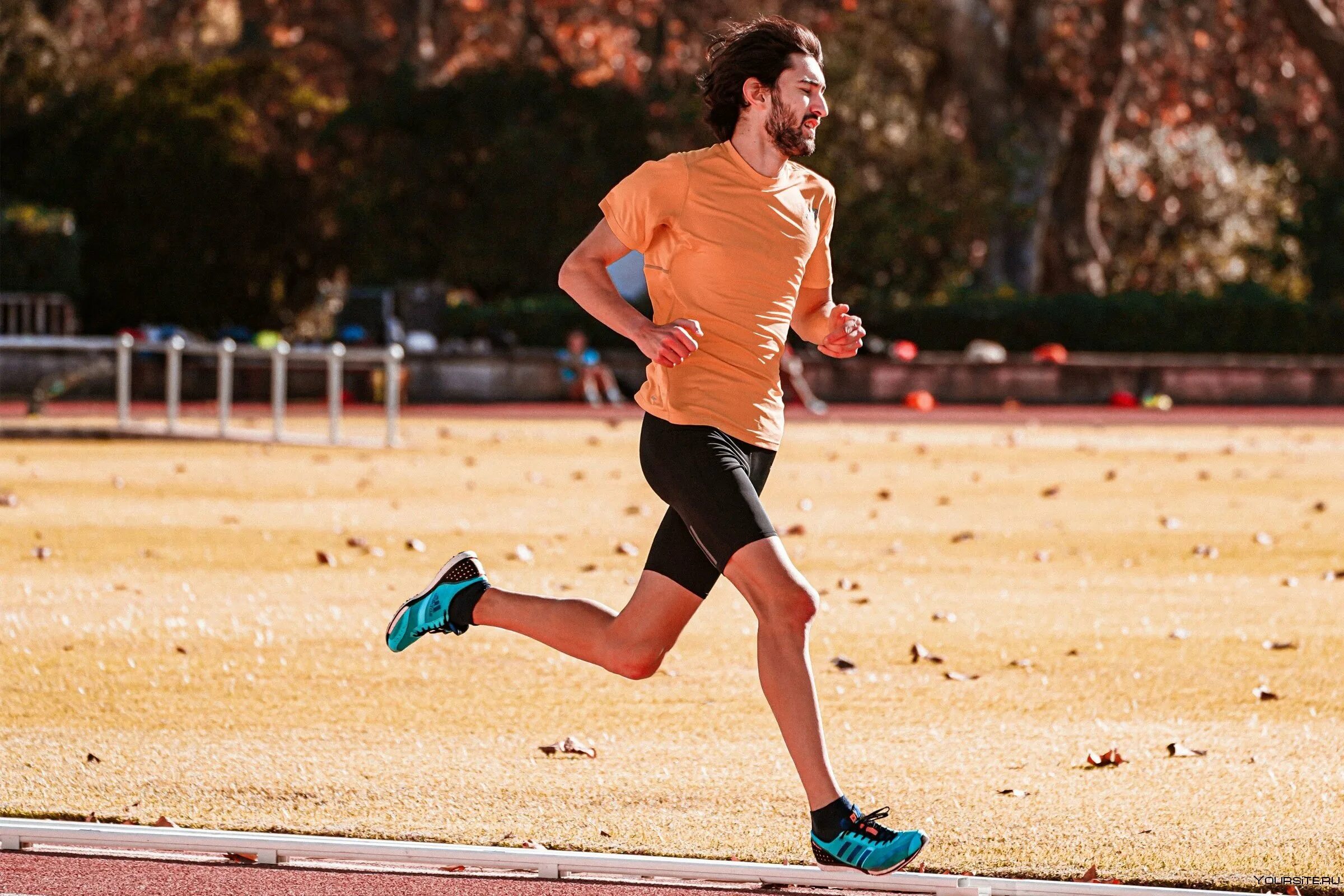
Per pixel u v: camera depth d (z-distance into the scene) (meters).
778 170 10.03
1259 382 86.69
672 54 98.31
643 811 11.41
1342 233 99.44
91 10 107.12
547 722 14.21
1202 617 20.02
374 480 37.97
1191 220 112.19
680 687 15.74
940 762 12.92
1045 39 92.38
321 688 15.45
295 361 79.19
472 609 10.56
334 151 93.69
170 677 15.83
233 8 115.69
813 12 97.50
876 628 19.06
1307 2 90.56
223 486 35.84
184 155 91.31
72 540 26.05
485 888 9.52
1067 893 9.11
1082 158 96.50
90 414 63.75
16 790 11.73
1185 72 99.94
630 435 56.28
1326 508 33.06
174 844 10.00
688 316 9.84
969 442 54.75
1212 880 9.89
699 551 9.96
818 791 9.45
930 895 9.34
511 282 90.12
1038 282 96.69
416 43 106.00
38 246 83.38
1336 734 13.95
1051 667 16.81
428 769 12.51
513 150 87.06
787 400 82.88
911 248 90.31
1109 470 43.28
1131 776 12.51
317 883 9.58
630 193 9.85
